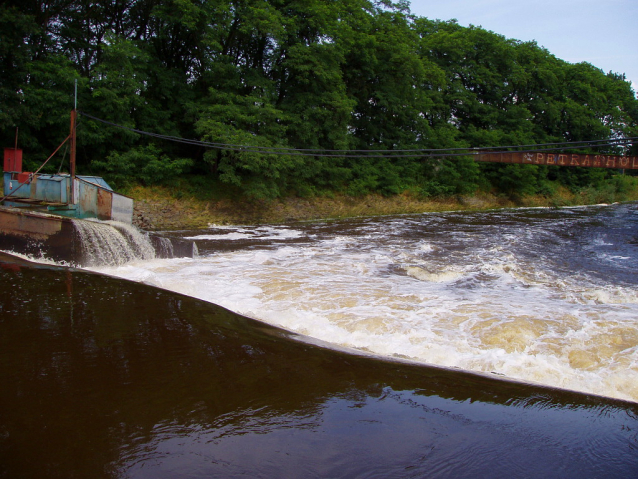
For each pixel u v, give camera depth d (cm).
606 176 5528
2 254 1263
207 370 592
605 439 453
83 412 481
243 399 520
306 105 2878
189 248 1419
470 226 2433
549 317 822
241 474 388
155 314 816
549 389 564
